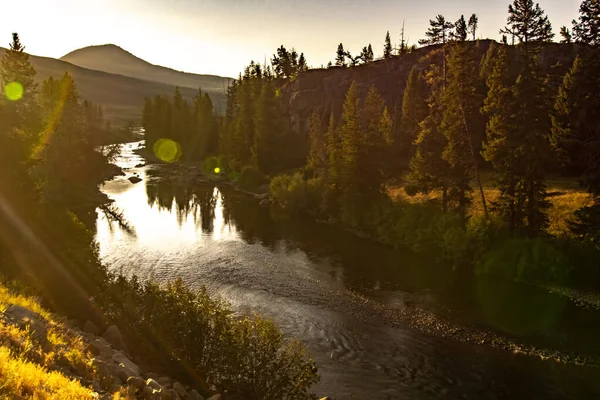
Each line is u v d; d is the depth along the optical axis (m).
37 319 12.98
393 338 22.95
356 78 101.12
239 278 31.62
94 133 106.19
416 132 64.31
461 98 37.31
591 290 28.34
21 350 10.23
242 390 14.53
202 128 114.12
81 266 21.19
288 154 83.31
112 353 13.93
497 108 34.00
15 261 20.17
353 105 53.78
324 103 100.88
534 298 28.03
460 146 37.84
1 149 30.84
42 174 55.78
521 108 32.28
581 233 29.69
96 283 19.62
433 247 37.53
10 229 22.56
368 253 38.66
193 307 15.88
